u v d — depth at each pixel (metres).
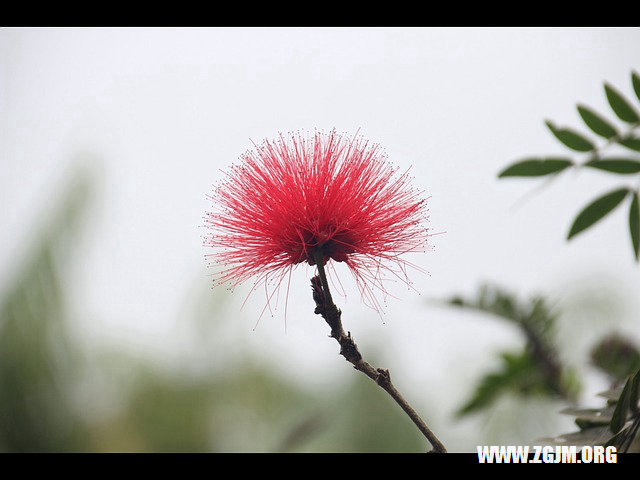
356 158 0.57
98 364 1.18
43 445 1.11
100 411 1.16
